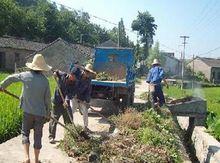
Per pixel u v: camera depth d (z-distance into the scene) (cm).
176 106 2183
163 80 1841
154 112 1617
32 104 867
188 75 9469
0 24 7731
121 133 1264
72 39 10025
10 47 5656
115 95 1761
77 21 10931
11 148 1065
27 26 8544
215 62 9994
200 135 1834
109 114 1777
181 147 1363
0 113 1291
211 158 1481
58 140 1188
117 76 1956
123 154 1043
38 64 868
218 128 1827
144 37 12762
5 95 1720
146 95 2944
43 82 870
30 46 5991
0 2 7769
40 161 973
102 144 1095
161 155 1087
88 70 1286
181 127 2456
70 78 1196
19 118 1321
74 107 1295
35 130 884
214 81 9638
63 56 4800
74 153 1051
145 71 9325
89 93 1302
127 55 1953
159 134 1273
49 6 9425
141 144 1145
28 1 12050
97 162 998
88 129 1324
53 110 1162
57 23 9406
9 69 5706
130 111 1620
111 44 8869
